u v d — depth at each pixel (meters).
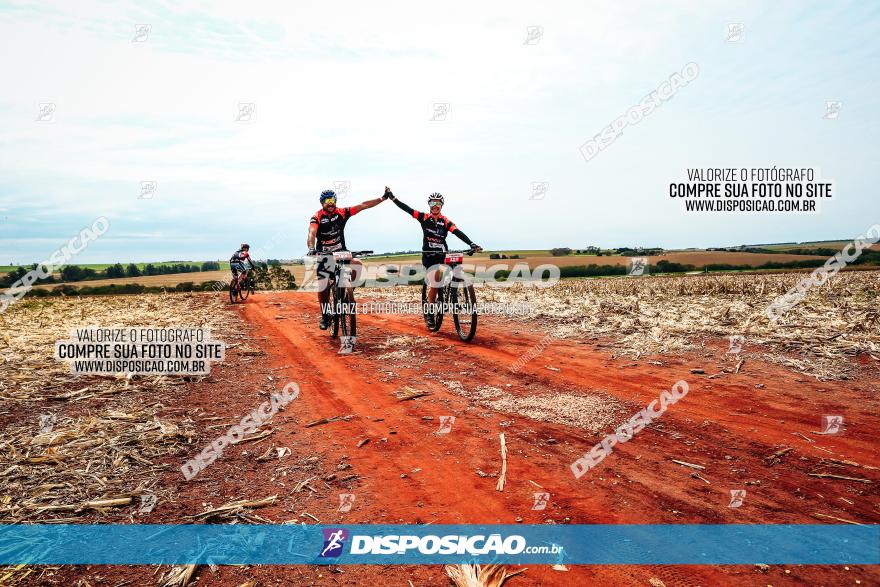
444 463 3.75
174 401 5.21
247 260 15.96
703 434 4.09
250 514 3.08
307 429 4.50
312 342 8.61
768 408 4.54
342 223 8.17
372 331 9.62
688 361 6.19
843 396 4.71
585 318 9.62
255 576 2.50
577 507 3.08
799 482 3.27
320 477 3.57
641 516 2.96
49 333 8.75
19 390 5.32
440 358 7.13
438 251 8.61
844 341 6.38
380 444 4.14
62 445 3.99
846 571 2.41
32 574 2.50
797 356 6.05
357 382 6.02
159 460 3.83
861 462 3.47
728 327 7.77
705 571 2.45
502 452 3.89
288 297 17.80
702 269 29.31
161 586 2.42
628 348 7.07
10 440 4.05
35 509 3.08
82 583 2.44
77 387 5.55
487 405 5.04
